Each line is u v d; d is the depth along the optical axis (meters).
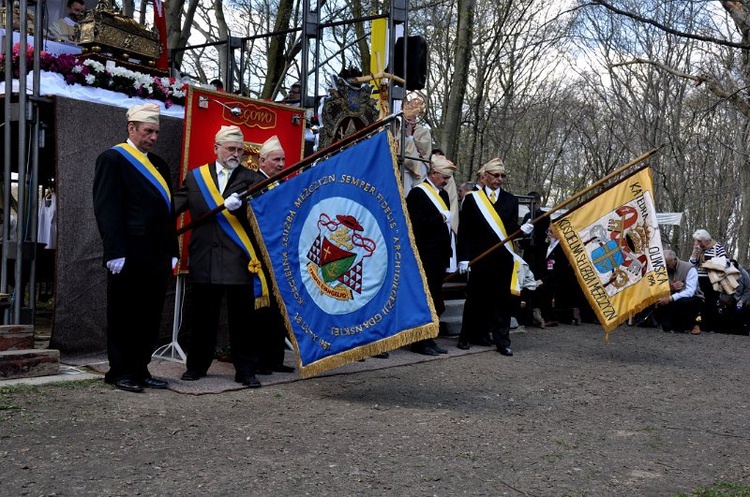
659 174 25.12
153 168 6.59
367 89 9.60
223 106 8.16
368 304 6.67
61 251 7.45
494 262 9.30
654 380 8.22
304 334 6.70
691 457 5.46
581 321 13.48
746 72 11.99
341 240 6.72
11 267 7.79
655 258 9.12
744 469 5.24
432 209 9.03
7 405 5.77
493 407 6.64
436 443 5.46
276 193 6.71
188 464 4.72
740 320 12.96
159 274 6.55
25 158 7.55
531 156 31.78
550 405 6.81
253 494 4.28
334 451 5.14
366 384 7.33
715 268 13.00
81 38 8.29
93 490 4.21
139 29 8.62
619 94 27.83
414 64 10.16
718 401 7.33
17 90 7.62
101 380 6.78
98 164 6.39
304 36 10.42
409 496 4.40
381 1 16.80
